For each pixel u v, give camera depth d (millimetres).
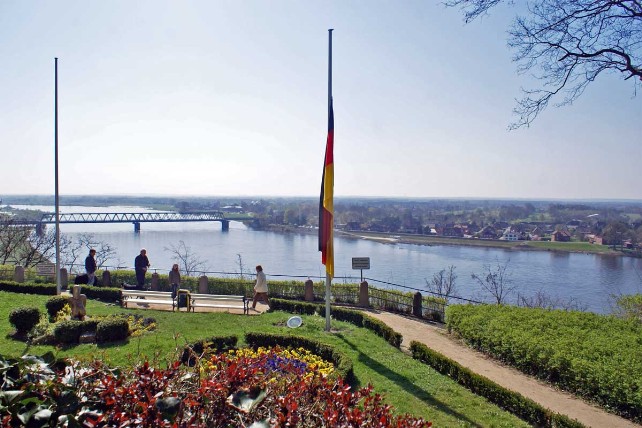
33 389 3326
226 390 3754
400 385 8820
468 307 13734
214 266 44656
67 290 18062
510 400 8023
